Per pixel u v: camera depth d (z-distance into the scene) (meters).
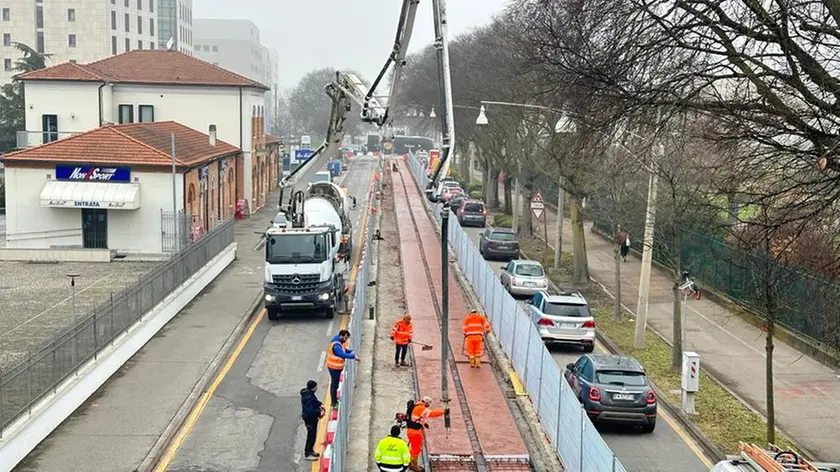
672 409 21.20
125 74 57.12
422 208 67.12
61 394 19.00
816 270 21.59
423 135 161.88
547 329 26.66
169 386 21.94
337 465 14.17
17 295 31.86
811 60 12.94
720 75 14.02
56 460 16.81
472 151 99.38
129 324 24.98
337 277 32.31
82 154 40.59
